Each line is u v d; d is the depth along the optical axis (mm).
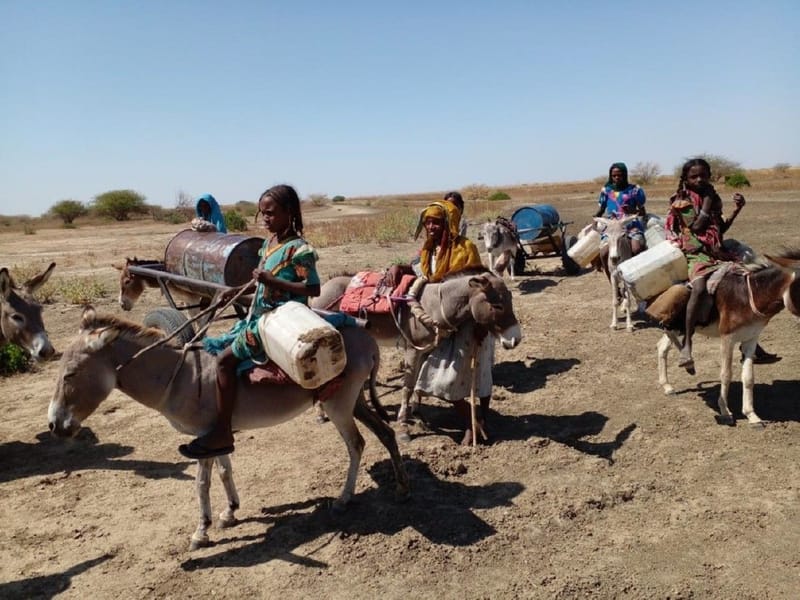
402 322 6793
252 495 5918
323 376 4621
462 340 6621
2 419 8133
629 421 7180
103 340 4676
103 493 6094
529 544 4988
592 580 4512
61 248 30438
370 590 4512
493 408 7809
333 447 6906
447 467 6234
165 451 7039
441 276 7020
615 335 10586
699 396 7738
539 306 13078
